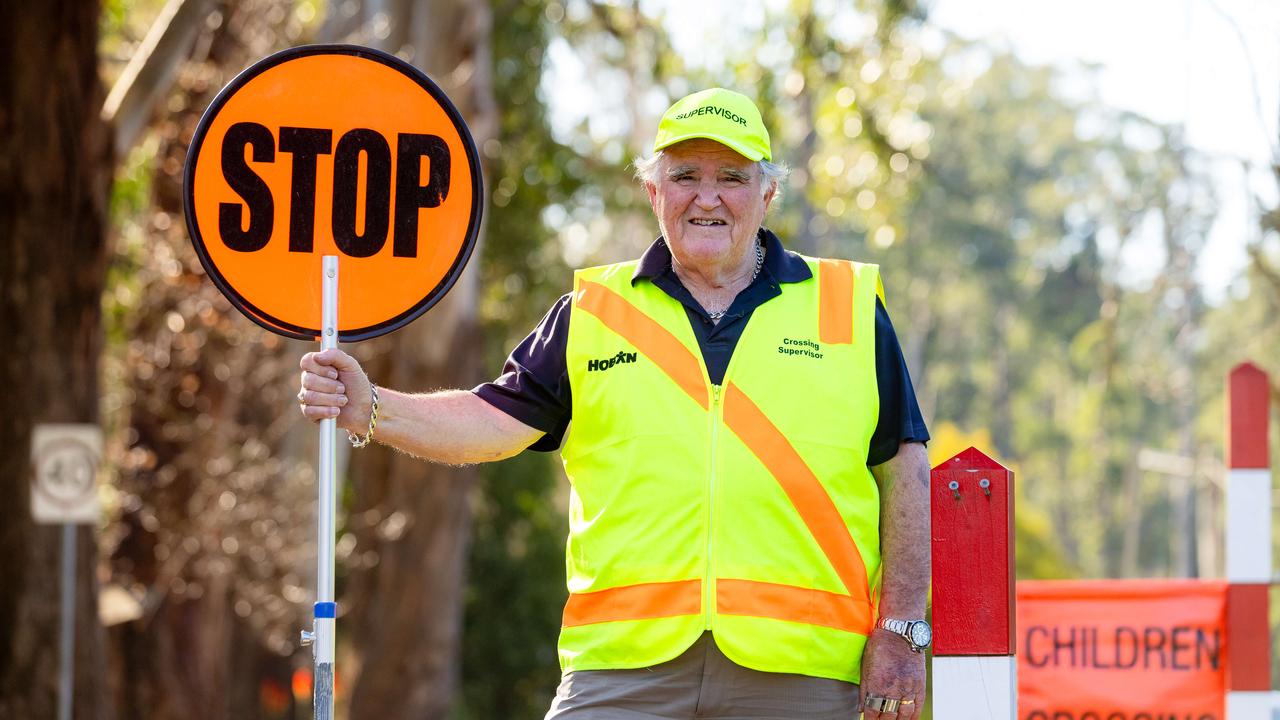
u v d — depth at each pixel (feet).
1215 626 44.75
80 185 79.66
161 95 86.12
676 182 31.22
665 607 30.50
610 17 150.41
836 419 31.32
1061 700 45.03
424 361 125.39
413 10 122.93
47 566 78.38
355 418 30.78
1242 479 44.16
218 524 109.91
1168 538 423.64
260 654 132.16
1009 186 382.83
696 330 31.78
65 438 75.82
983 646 30.91
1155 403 384.47
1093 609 45.21
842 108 131.95
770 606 30.42
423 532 132.46
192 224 31.01
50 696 78.28
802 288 32.30
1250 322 288.30
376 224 31.40
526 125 152.97
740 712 30.60
